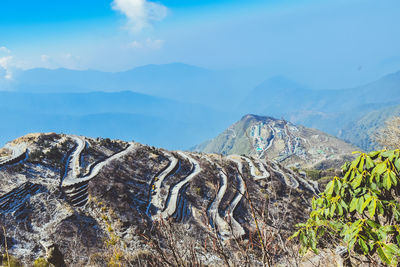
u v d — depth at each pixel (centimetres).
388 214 476
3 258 1103
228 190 4884
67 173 4612
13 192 3528
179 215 4106
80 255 2242
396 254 387
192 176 5666
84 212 3588
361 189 502
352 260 522
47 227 3009
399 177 482
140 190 4784
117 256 791
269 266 373
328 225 517
